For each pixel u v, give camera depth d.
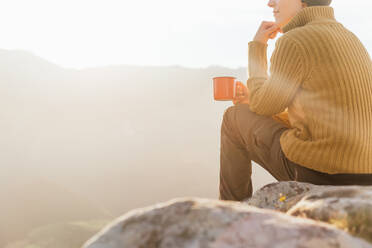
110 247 0.66
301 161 1.42
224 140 1.81
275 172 1.62
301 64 1.45
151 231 0.67
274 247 0.59
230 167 1.77
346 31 1.52
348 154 1.34
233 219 0.66
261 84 1.67
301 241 0.59
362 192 0.84
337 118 1.36
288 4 1.70
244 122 1.71
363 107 1.38
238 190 1.76
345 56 1.42
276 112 1.59
